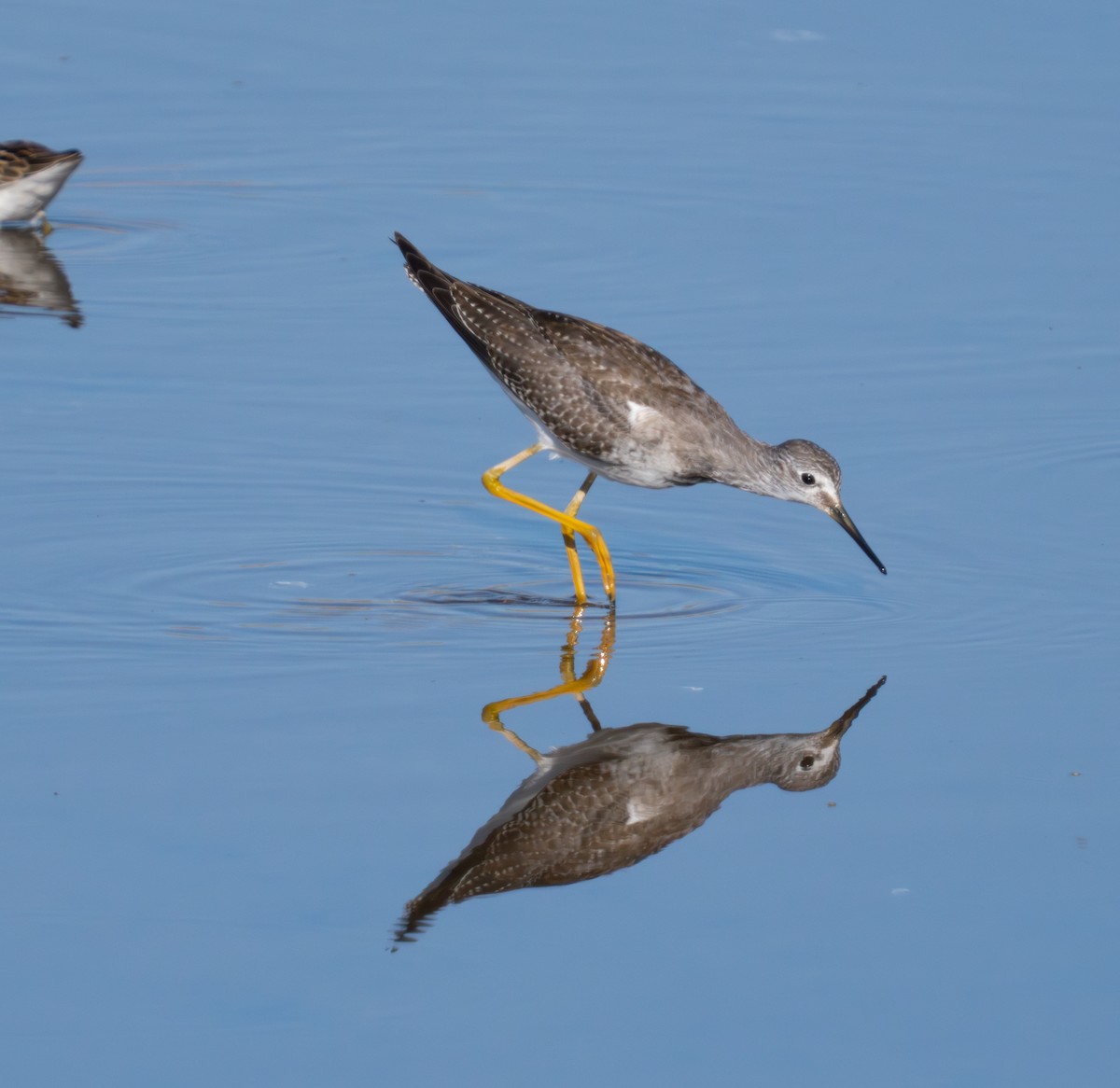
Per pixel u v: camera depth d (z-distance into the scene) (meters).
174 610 12.54
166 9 28.61
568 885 9.12
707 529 14.73
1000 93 25.41
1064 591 13.09
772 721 11.05
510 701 11.27
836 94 25.52
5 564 13.18
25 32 27.50
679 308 18.72
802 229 21.03
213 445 15.49
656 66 26.67
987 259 20.05
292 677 11.51
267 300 19.14
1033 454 15.59
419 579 13.42
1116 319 18.50
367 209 21.89
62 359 17.28
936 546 13.98
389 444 15.76
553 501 15.20
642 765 10.44
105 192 22.59
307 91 25.80
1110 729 10.84
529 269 19.77
